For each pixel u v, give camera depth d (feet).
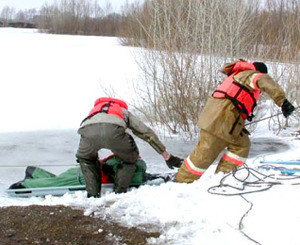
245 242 12.29
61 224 13.56
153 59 29.76
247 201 14.52
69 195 17.13
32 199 17.67
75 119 33.65
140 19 33.50
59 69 57.36
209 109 17.38
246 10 31.68
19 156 24.99
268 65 31.78
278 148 27.02
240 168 17.87
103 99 18.31
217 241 12.47
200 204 14.64
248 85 17.01
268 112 33.12
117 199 15.58
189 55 29.12
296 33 33.47
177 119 29.58
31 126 31.37
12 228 13.30
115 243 12.61
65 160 24.58
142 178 18.97
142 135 18.11
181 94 29.07
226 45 29.30
